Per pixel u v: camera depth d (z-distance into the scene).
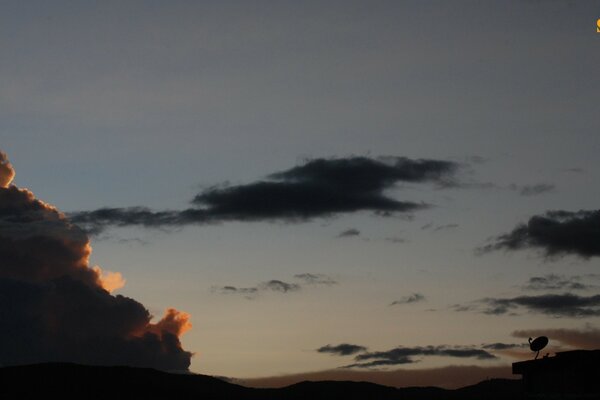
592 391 55.19
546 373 57.81
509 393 87.19
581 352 56.06
